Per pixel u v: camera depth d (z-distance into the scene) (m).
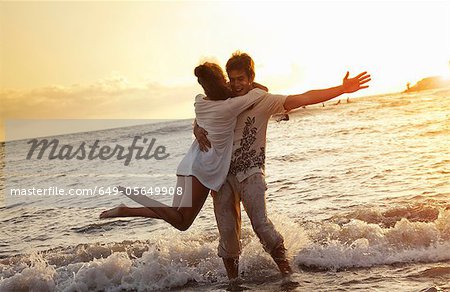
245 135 4.85
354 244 5.38
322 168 11.99
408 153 13.11
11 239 7.86
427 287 4.34
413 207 6.84
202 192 4.87
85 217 9.13
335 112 36.41
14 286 5.05
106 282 5.09
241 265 5.27
